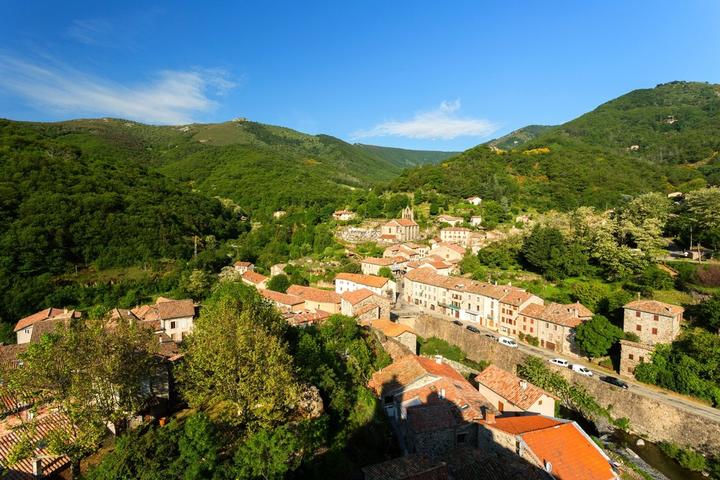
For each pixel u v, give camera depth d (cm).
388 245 14088
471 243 14038
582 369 6369
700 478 4566
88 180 13950
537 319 7894
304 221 17150
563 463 3312
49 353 3030
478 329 8812
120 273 11650
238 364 3384
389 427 4522
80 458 3098
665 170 18625
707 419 4775
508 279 10319
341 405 4147
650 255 8750
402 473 3005
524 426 3878
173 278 11781
